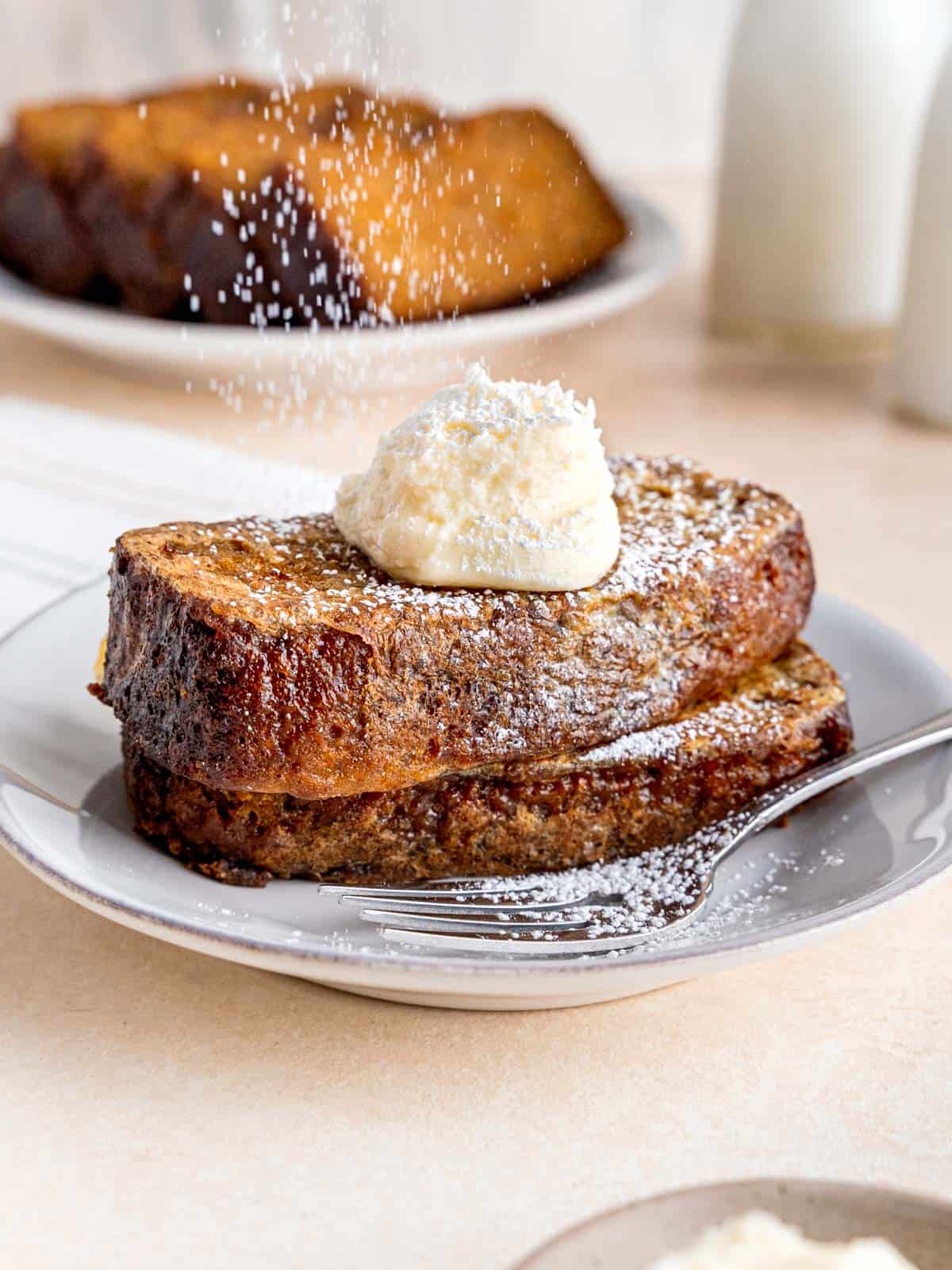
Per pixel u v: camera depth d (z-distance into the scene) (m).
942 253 0.74
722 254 0.87
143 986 0.44
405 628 0.46
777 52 0.80
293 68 0.93
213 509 0.66
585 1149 0.40
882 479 0.72
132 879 0.45
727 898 0.46
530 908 0.45
